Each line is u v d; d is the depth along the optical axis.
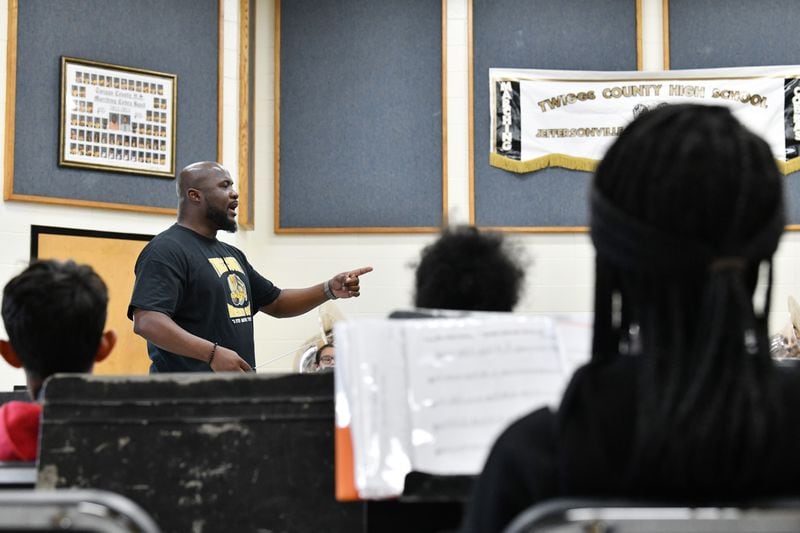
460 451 1.13
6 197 4.36
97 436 1.37
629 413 0.75
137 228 4.72
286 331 5.33
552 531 0.72
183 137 4.89
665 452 0.72
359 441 1.13
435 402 1.15
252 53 5.41
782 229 0.77
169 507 1.37
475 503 0.82
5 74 4.41
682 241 0.74
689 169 0.74
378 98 5.45
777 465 0.74
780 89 5.33
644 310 0.77
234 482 1.37
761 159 0.76
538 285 5.32
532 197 5.38
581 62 5.44
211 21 5.03
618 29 5.43
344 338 1.19
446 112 5.42
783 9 5.39
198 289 3.15
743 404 0.72
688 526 0.72
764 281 0.82
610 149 0.81
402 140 5.43
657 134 0.78
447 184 5.39
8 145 4.39
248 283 3.38
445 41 5.45
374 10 5.48
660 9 5.44
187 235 3.25
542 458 0.78
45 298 1.54
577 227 5.34
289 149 5.44
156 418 1.37
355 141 5.44
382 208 5.41
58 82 4.54
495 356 1.17
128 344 4.63
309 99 5.45
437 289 1.32
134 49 4.77
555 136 5.39
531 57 5.44
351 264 5.39
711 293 0.74
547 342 1.18
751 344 0.76
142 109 4.76
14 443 1.48
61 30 4.57
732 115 0.80
